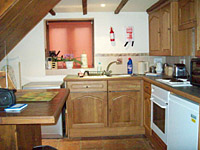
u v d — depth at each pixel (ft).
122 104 10.64
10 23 7.55
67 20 12.55
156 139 8.97
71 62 12.12
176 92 6.66
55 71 12.02
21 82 11.96
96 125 10.64
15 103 5.22
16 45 11.71
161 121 8.15
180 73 9.59
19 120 4.19
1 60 11.68
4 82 7.36
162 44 10.21
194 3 7.63
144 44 12.32
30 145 5.90
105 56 12.21
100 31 12.08
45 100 5.61
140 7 11.13
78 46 12.82
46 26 12.61
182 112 6.20
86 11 10.96
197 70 7.09
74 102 10.50
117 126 10.71
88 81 10.41
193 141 5.57
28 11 7.79
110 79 10.42
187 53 9.25
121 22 12.10
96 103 10.55
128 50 12.29
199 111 5.32
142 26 12.22
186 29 8.46
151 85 9.24
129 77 10.48
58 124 10.42
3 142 4.80
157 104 8.25
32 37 11.78
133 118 10.78
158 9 10.57
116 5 10.49
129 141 10.11
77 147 9.55
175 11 9.09
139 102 10.71
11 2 6.27
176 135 6.65
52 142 10.09
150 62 12.45
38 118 4.21
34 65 11.92
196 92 6.21
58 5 10.24
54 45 12.78
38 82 11.58
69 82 10.38
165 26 9.80
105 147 9.52
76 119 10.60
